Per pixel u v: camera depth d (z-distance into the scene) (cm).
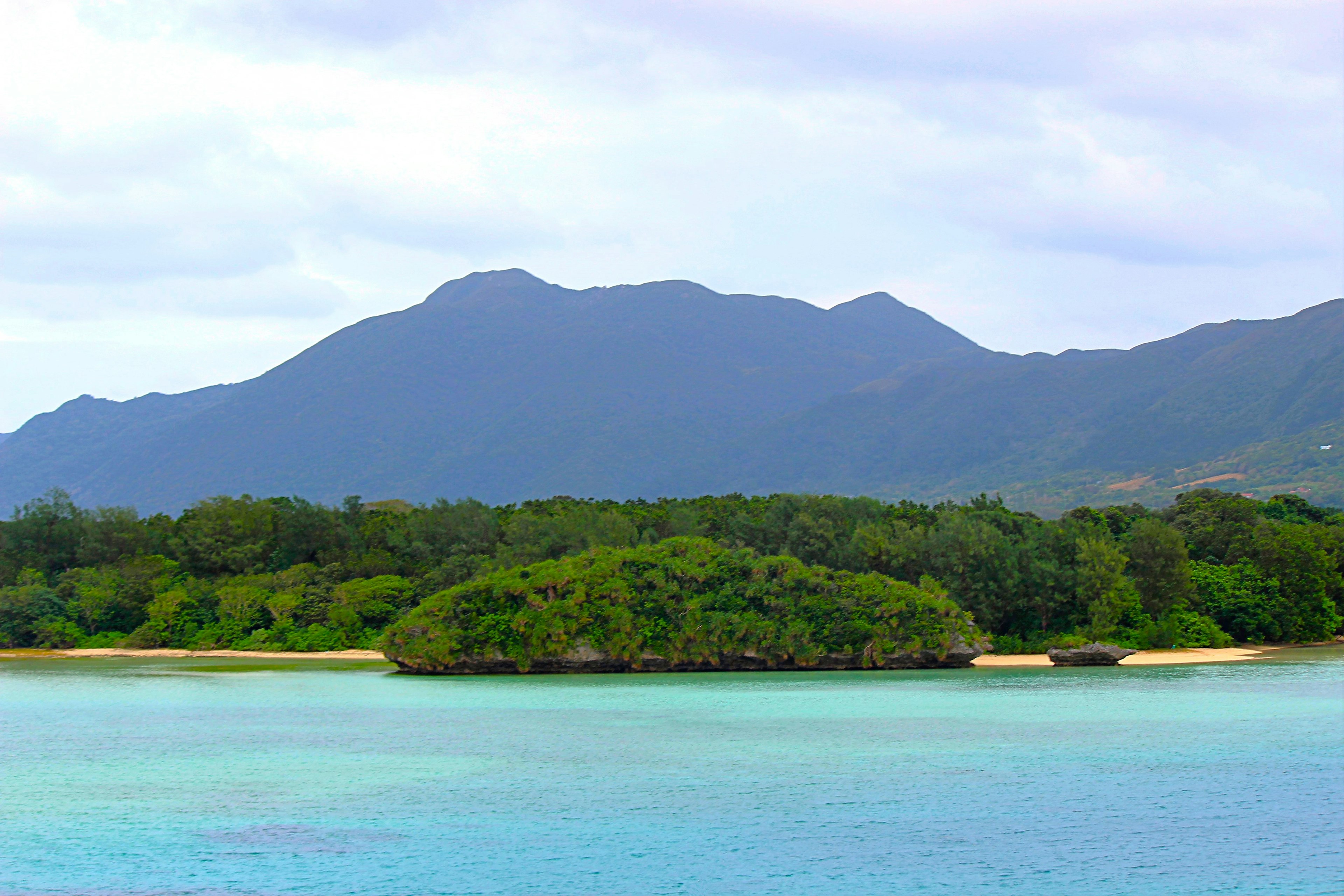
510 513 19300
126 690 10881
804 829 5475
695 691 10525
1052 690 10375
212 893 4650
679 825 5566
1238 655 13475
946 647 12156
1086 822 5556
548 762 7044
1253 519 16862
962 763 6925
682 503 19125
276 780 6588
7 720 8912
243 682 11512
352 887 4712
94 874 4884
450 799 6109
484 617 12031
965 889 4650
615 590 12031
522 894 4622
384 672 12425
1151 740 7669
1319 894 4553
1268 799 5966
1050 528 14912
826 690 10475
